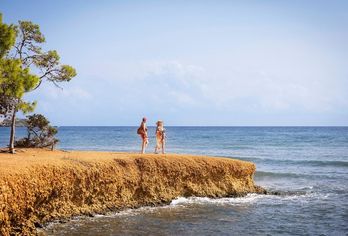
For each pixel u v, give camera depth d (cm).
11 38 2014
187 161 2283
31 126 2802
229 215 1934
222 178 2377
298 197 2447
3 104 2144
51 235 1502
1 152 2222
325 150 6438
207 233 1625
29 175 1520
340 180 3269
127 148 5894
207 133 15488
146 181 2081
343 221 1847
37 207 1591
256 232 1652
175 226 1716
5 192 1367
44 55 2317
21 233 1442
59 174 1683
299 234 1630
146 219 1812
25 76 2011
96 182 1861
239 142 8612
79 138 9850
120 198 1975
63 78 2375
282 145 7638
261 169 4059
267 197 2416
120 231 1608
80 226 1644
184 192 2230
